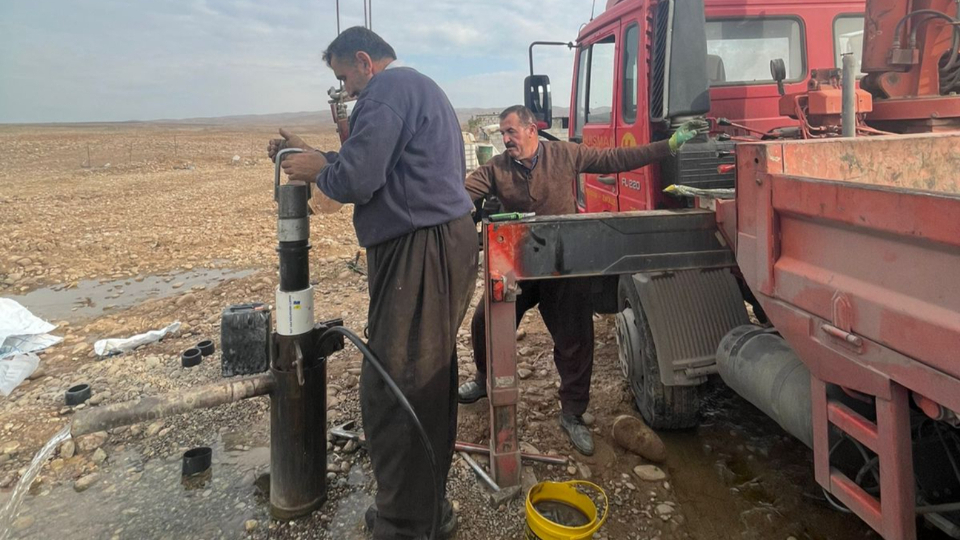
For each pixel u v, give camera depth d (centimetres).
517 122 313
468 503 286
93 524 279
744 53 404
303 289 263
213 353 471
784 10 402
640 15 369
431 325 239
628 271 276
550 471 314
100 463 328
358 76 254
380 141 219
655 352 325
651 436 320
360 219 242
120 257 878
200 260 859
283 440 272
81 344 509
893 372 159
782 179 200
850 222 168
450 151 243
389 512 246
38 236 1012
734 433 351
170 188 1811
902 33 319
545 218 271
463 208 247
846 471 203
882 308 160
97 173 2366
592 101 488
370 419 246
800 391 223
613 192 443
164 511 288
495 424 287
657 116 345
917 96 323
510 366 281
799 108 324
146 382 422
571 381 336
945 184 248
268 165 2767
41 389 419
